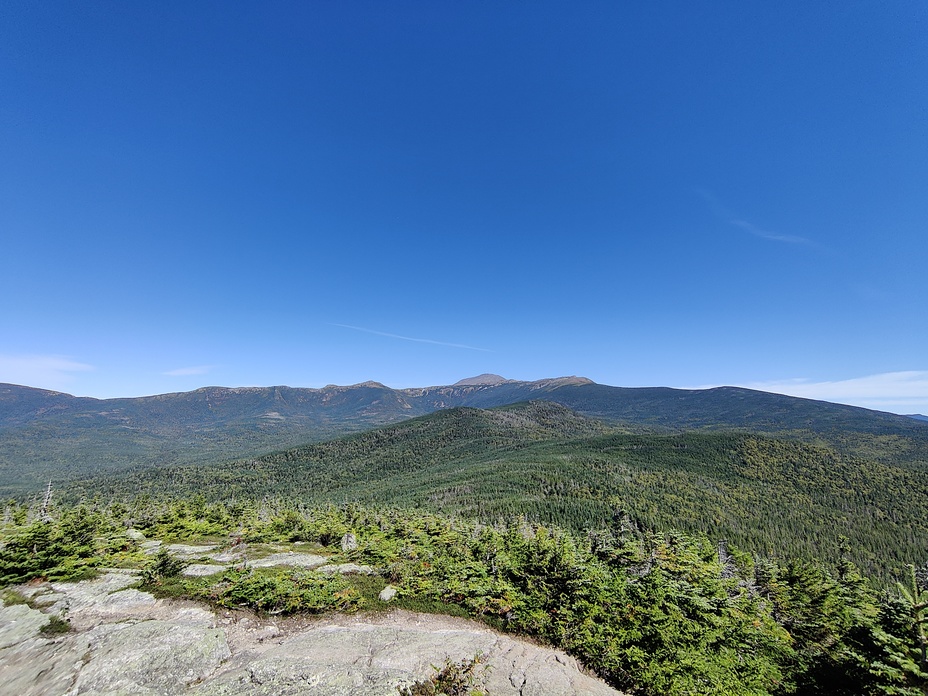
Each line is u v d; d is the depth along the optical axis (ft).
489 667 66.49
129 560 119.14
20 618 76.43
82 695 52.11
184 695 53.72
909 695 59.98
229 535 189.47
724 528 553.64
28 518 208.03
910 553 500.74
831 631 96.27
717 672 69.31
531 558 101.96
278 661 61.82
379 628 78.18
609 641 75.10
